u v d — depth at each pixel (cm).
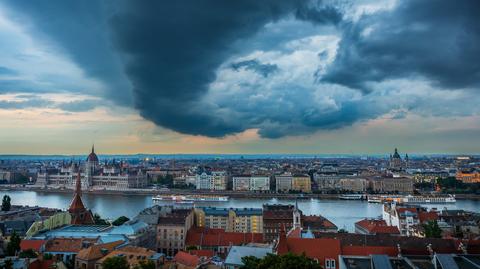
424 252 14600
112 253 19250
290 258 12600
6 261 16275
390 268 12825
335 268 15700
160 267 18650
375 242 18412
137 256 18800
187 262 19100
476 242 16762
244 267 14900
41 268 17350
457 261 12731
